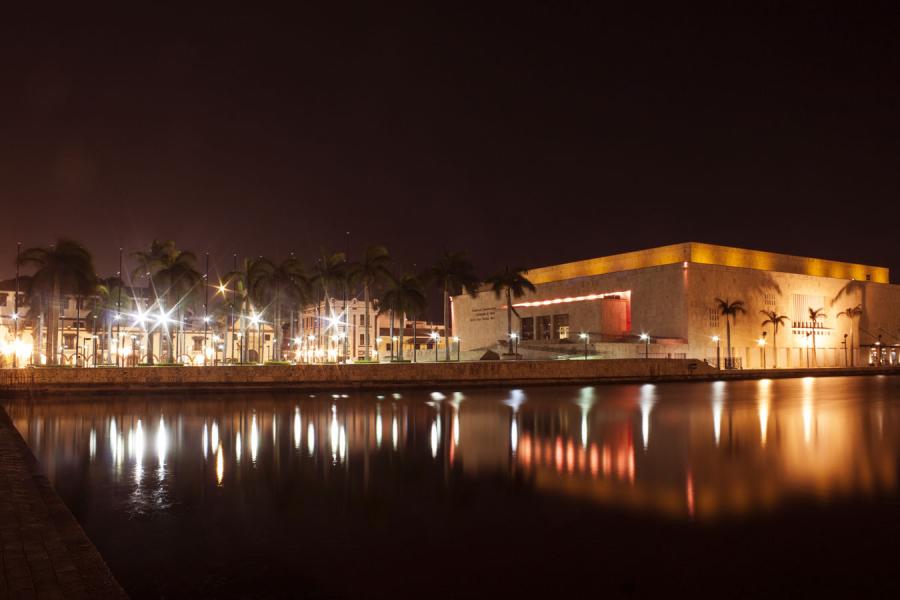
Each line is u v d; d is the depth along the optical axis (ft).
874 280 418.10
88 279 205.67
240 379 176.35
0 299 318.45
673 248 344.90
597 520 40.65
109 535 38.60
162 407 128.57
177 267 235.61
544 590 29.22
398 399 150.30
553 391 183.83
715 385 216.33
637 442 75.61
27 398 154.10
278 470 59.26
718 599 27.94
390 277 243.81
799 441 75.87
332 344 387.34
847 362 369.71
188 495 49.26
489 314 417.49
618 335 334.65
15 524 39.06
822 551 34.04
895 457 63.93
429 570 32.01
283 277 239.30
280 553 34.96
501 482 52.70
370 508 44.62
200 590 29.89
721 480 52.60
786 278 351.46
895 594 28.30
